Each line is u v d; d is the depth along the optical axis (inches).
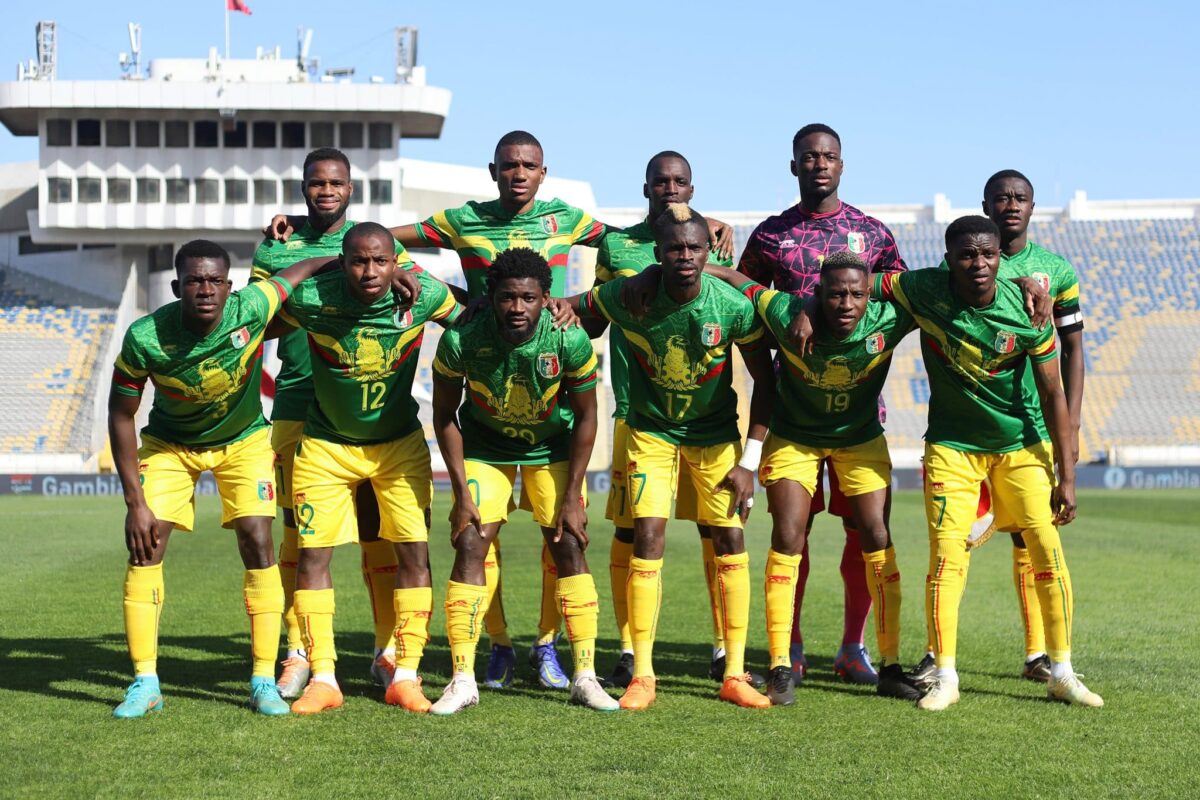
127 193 1471.5
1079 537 597.9
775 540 230.1
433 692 233.6
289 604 261.0
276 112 1478.8
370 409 221.0
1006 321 216.2
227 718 206.1
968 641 291.1
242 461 219.6
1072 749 185.3
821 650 285.9
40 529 661.9
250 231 1491.1
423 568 225.1
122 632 301.6
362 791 161.3
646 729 199.0
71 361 1412.4
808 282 251.4
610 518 254.1
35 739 189.3
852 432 231.0
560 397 226.4
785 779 167.5
